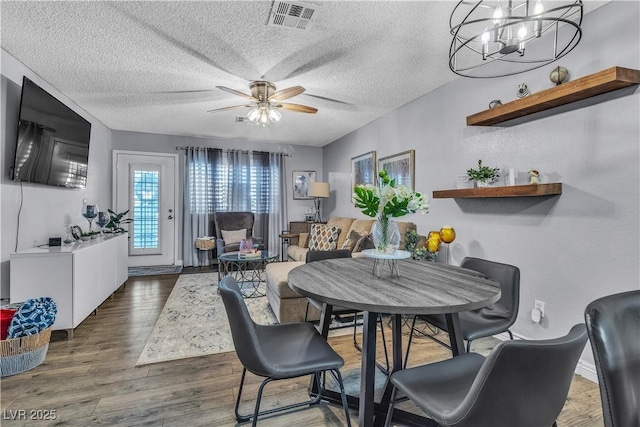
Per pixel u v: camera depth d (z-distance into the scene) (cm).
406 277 161
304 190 642
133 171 526
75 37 231
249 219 569
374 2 191
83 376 202
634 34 177
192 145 562
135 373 207
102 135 468
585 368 203
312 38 233
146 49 249
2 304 245
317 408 175
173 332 272
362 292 132
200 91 337
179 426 158
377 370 216
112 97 354
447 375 119
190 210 555
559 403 93
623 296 77
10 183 254
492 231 267
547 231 224
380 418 164
